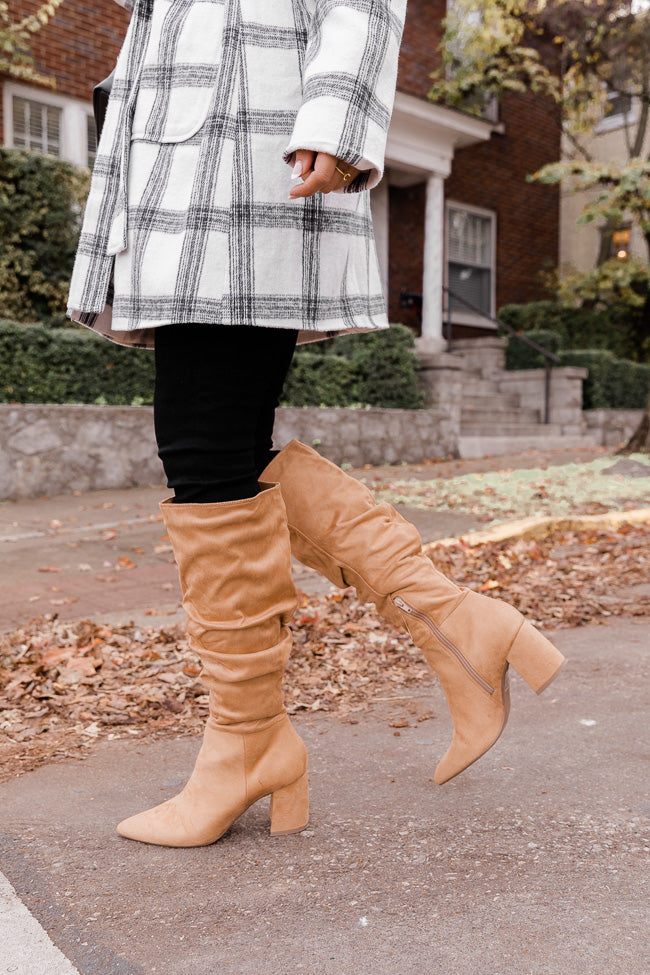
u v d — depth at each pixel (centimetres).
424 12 1429
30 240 917
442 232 1413
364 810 167
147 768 201
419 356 1139
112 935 124
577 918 123
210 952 119
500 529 526
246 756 150
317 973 113
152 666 296
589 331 1528
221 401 134
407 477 895
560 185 1705
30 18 943
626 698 235
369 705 246
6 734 229
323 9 123
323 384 1014
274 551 142
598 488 767
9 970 115
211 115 127
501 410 1254
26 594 430
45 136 1065
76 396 831
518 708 231
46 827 165
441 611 146
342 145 114
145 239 128
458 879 136
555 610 354
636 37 1297
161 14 138
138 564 511
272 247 127
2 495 747
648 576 420
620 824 155
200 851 151
